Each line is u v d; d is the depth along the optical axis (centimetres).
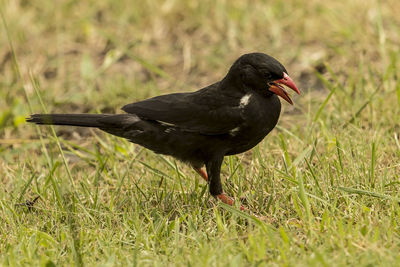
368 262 746
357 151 1055
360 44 1505
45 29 1728
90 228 917
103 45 1673
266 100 983
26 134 1344
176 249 827
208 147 1001
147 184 1059
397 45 1505
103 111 1415
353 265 753
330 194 941
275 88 966
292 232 853
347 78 1423
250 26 1659
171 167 1085
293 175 987
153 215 950
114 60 1545
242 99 973
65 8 1764
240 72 976
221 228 871
